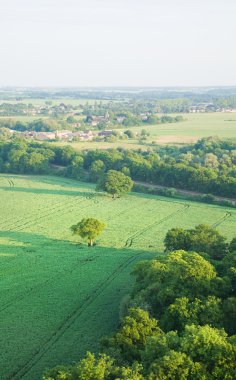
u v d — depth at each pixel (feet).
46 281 273.54
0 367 185.57
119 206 485.56
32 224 412.36
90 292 258.57
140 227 408.05
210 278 214.07
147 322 182.19
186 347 157.38
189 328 165.89
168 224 418.31
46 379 146.92
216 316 187.42
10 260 309.83
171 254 242.99
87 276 282.15
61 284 269.44
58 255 322.55
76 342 204.23
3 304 241.96
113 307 240.12
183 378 147.54
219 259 283.79
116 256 322.14
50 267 296.92
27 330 214.90
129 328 177.17
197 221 428.97
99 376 144.97
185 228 404.98
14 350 197.88
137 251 337.52
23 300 246.88
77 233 347.15
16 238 367.04
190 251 272.51
